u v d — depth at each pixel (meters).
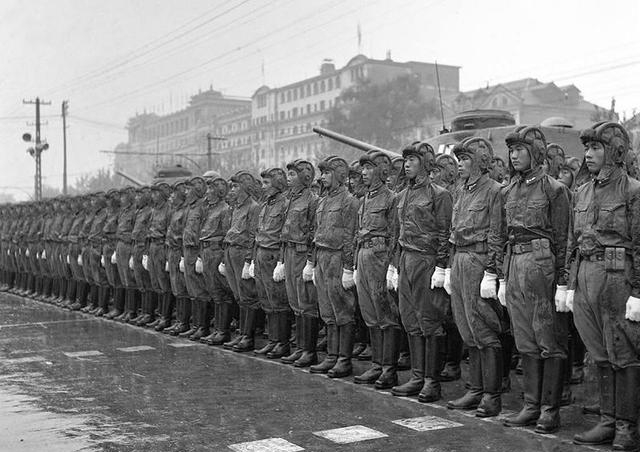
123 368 9.23
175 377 8.66
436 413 6.93
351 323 8.70
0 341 11.41
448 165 9.02
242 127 65.62
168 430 6.42
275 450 5.81
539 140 6.42
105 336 11.92
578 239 6.01
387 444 5.92
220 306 11.16
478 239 6.79
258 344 11.02
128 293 13.64
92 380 8.52
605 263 5.77
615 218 5.75
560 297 6.18
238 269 10.45
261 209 10.20
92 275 14.71
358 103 43.78
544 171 6.45
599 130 5.83
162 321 12.59
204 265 11.04
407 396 7.61
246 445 5.95
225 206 11.11
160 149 76.62
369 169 8.16
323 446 5.89
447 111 43.88
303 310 9.30
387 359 8.02
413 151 7.49
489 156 6.95
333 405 7.24
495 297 6.70
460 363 8.96
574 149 11.70
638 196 5.66
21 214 19.58
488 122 12.40
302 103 59.28
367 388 8.05
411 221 7.45
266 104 62.72
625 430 5.74
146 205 13.18
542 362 6.47
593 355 6.01
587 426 6.48
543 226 6.27
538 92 46.47
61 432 6.41
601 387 6.02
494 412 6.77
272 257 9.81
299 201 9.40
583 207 6.00
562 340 6.32
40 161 47.66
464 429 6.36
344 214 8.57
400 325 8.05
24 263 18.94
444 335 7.52
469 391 7.16
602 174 5.88
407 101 42.97
